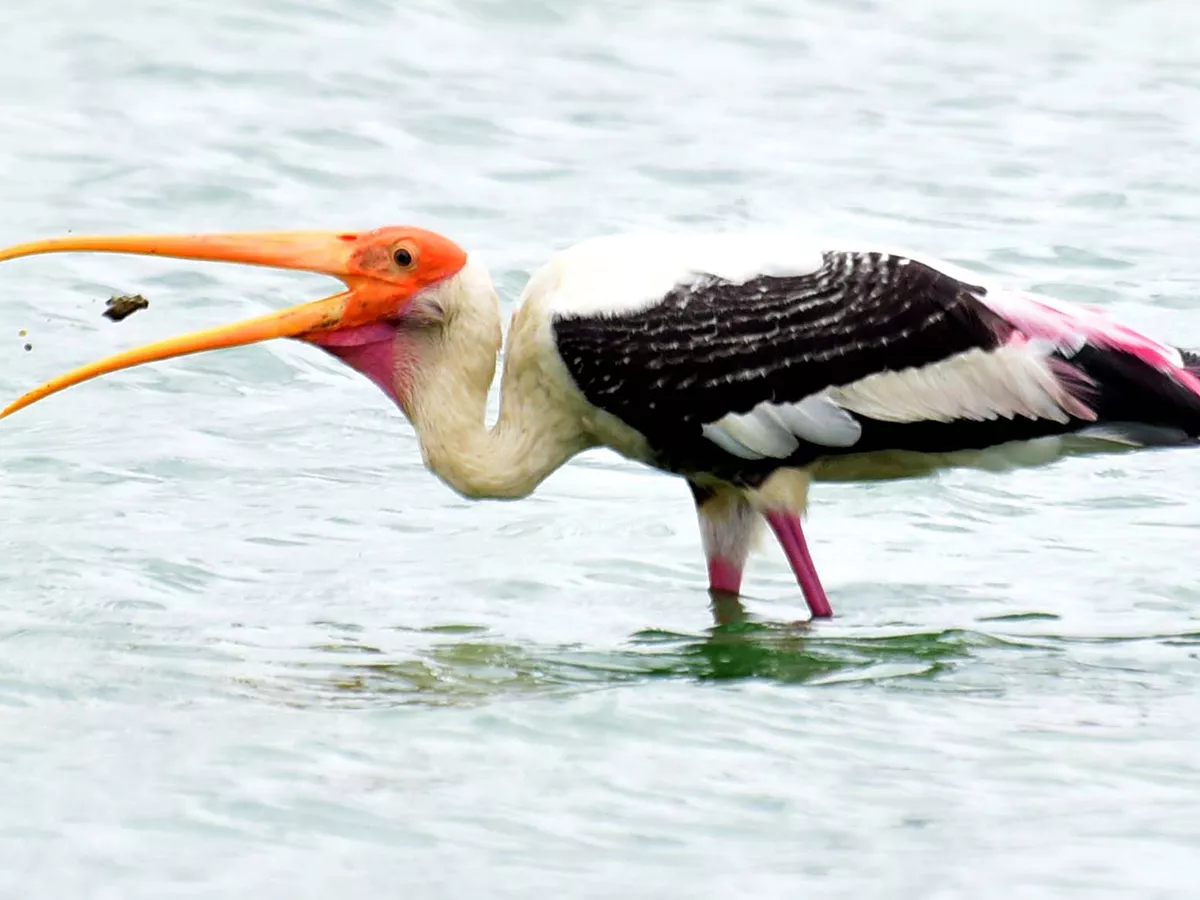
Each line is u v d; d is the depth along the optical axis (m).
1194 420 13.88
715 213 23.09
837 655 13.09
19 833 10.23
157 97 25.97
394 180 23.83
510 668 12.77
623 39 30.00
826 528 15.88
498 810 10.55
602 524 15.80
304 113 25.75
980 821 10.48
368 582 14.53
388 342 13.98
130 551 14.89
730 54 29.81
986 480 16.84
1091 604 14.22
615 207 23.23
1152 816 10.53
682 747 11.36
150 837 10.21
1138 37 31.55
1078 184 24.59
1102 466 17.16
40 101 25.64
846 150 25.70
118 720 11.70
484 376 14.03
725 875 9.90
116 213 22.31
